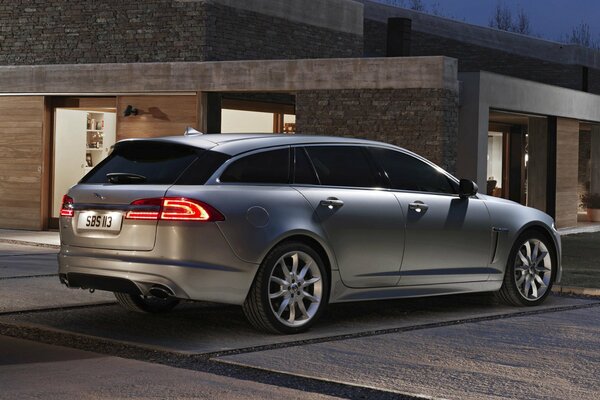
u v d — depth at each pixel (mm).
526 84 21125
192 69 19172
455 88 18000
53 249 16391
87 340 8000
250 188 8219
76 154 20844
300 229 8312
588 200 27750
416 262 9195
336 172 8852
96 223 8234
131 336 8188
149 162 8383
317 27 23328
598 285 11883
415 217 9180
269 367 6934
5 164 20875
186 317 9195
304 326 8375
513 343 7961
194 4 20438
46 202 20625
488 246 9812
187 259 7840
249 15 21422
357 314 9547
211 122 19328
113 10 21141
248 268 8039
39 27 21797
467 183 9570
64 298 10180
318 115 18547
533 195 23672
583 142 31531
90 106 20406
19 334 8227
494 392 6254
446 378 6633
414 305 10219
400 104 17906
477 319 9289
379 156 9227
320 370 6840
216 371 6848
